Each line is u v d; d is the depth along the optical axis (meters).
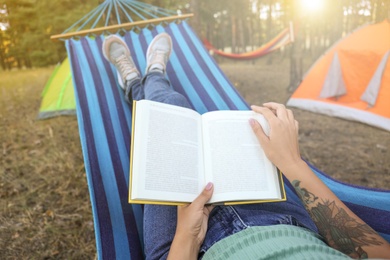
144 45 2.43
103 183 1.50
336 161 3.29
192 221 0.95
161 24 2.58
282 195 1.03
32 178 3.05
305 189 0.91
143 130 1.06
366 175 3.00
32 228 2.38
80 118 1.80
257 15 14.08
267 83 7.63
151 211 1.16
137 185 0.95
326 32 10.91
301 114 4.80
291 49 6.48
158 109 1.14
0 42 8.90
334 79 4.32
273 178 1.05
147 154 1.02
